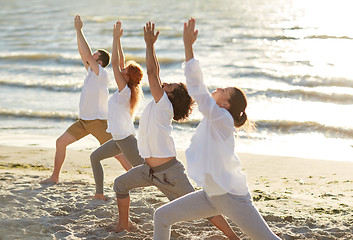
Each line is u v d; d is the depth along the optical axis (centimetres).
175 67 2052
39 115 1345
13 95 1630
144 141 413
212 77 1798
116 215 518
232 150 354
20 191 607
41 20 3600
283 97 1505
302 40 2522
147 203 566
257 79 1762
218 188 354
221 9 3900
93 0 4866
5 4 4694
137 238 450
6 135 1134
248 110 1345
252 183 731
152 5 4244
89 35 2902
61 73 2028
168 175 413
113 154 555
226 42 2517
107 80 598
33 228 474
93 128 611
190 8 3969
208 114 350
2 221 486
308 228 483
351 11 3584
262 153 977
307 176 775
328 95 1492
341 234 466
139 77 503
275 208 562
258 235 350
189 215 372
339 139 1084
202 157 354
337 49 2272
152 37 392
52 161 856
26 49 2553
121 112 504
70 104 1500
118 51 519
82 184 657
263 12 3688
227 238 455
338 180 742
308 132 1143
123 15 3650
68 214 524
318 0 4359
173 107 411
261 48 2359
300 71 1822
